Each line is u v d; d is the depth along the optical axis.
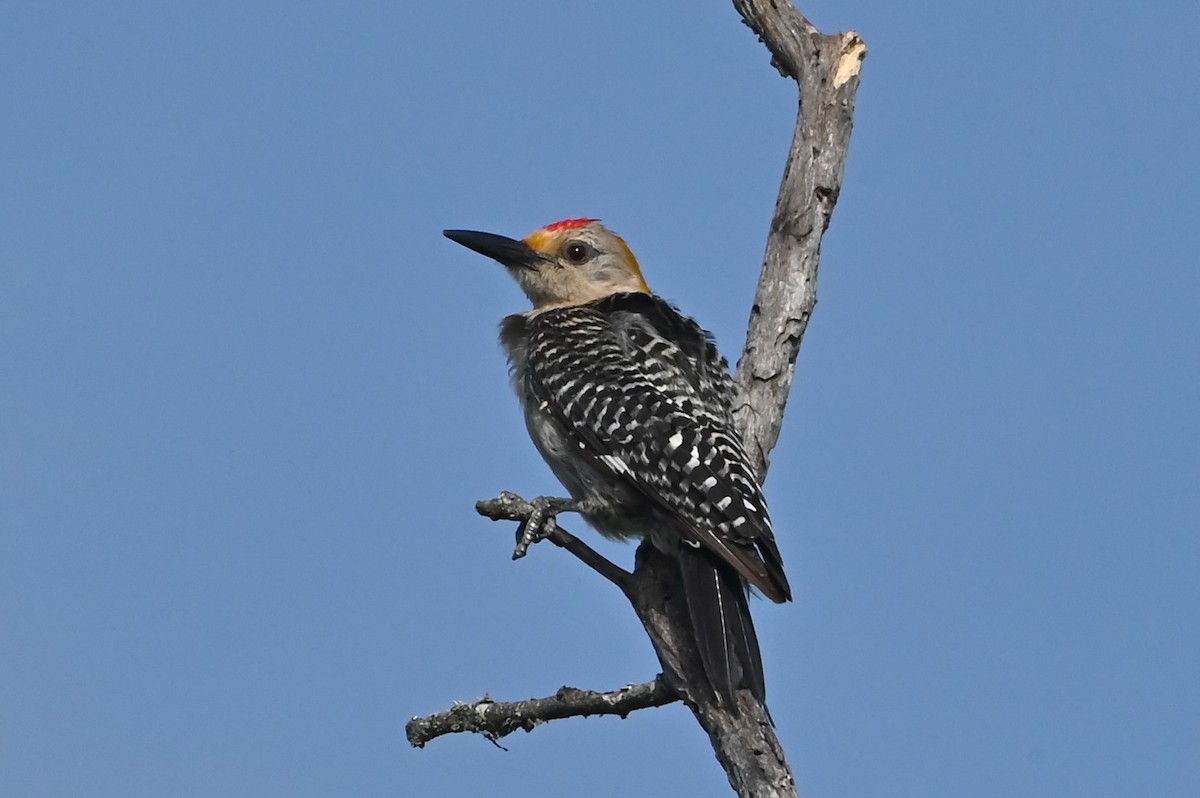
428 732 11.70
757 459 13.06
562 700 11.42
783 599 11.42
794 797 10.53
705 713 10.94
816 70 13.59
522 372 13.66
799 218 13.41
